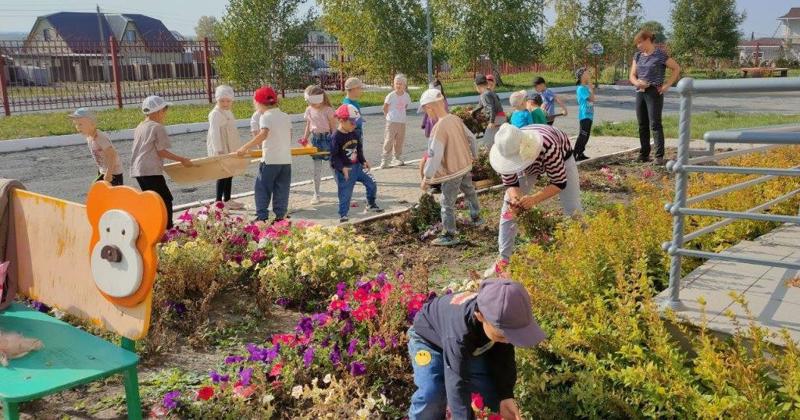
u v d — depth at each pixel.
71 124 19.11
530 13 32.69
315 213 9.23
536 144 5.43
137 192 3.68
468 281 5.29
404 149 15.55
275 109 8.18
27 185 11.82
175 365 4.74
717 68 43.88
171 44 27.95
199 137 18.11
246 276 6.31
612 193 10.02
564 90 32.59
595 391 3.54
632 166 12.02
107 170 7.41
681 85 3.71
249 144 8.09
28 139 16.14
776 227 6.04
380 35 30.72
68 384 3.35
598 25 36.22
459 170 7.27
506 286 2.79
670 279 3.93
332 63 32.91
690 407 3.26
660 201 6.18
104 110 23.58
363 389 4.11
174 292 5.61
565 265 4.67
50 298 4.41
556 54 37.06
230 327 5.35
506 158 5.45
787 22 77.56
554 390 3.78
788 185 6.41
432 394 3.30
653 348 3.61
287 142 8.32
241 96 29.53
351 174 8.55
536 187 9.79
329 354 4.30
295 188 11.08
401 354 4.41
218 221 6.81
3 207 4.62
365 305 4.47
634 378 3.43
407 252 7.34
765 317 3.73
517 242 7.14
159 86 30.55
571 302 4.40
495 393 3.21
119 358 3.64
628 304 3.90
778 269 4.57
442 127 7.14
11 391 3.23
